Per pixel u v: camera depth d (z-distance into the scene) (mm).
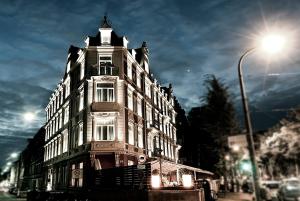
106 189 19688
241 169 12562
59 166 33156
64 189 29641
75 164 27922
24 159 64812
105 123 25703
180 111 49750
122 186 19016
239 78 11680
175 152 43375
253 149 10438
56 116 38094
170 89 45969
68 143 30266
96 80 26391
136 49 35188
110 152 24688
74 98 30531
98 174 22453
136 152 27859
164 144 38406
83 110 26750
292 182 12453
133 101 29062
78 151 27000
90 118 25578
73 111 30328
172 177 25844
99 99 26203
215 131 13094
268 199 12156
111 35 29266
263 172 12617
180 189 17141
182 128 45875
